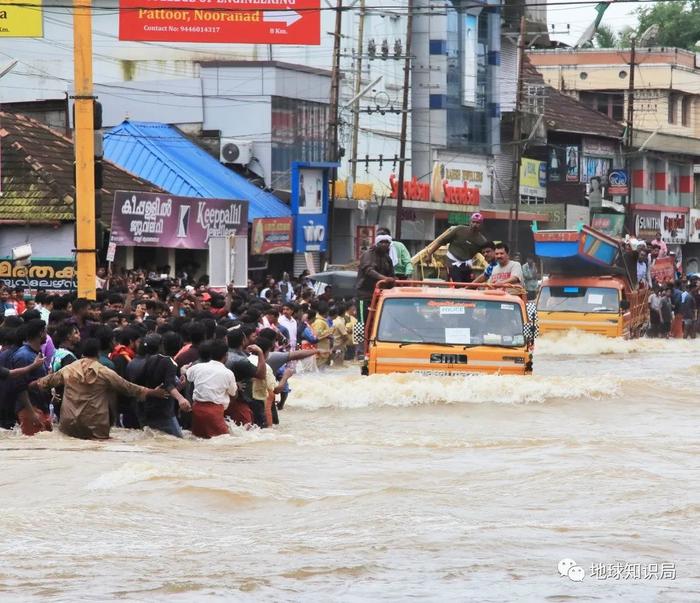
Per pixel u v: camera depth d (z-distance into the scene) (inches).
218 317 1924.2
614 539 799.7
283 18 3973.9
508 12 5708.7
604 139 6122.1
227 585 690.2
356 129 4170.8
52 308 1683.1
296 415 1513.3
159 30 3929.6
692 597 656.4
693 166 6924.2
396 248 2134.6
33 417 1325.0
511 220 4889.3
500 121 5541.3
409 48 4143.7
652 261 3944.4
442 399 1565.0
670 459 1164.5
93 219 1766.7
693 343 3048.7
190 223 3068.4
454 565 729.0
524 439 1332.4
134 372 1332.4
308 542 806.5
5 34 3614.7
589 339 2859.3
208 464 1127.0
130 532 853.2
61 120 3602.4
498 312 1672.0
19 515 903.1
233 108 4035.4
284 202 3949.3
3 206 2876.5
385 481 1045.2
